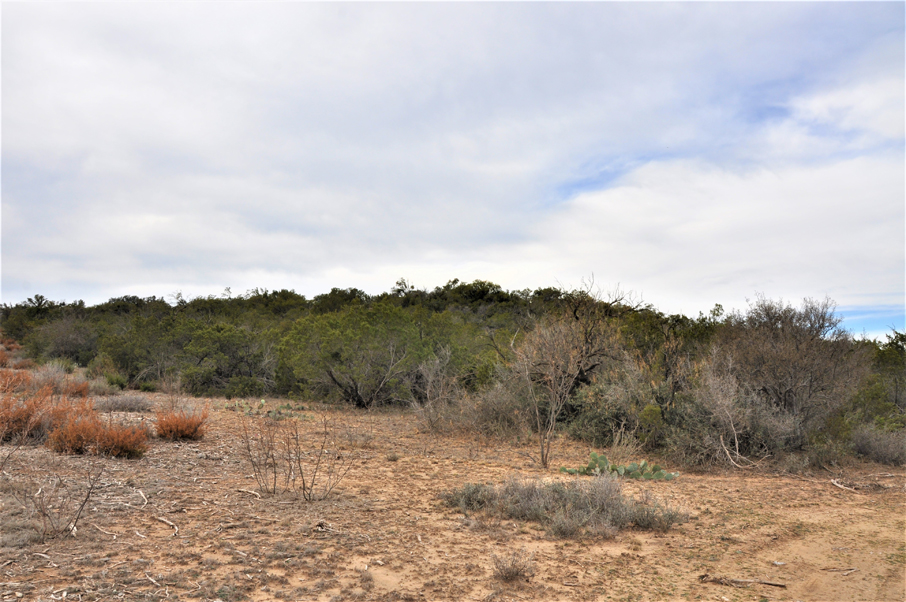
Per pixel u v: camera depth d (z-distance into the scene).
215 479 7.52
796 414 11.70
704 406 11.10
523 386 14.12
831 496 8.26
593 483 7.09
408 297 41.47
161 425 10.28
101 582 4.02
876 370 16.72
